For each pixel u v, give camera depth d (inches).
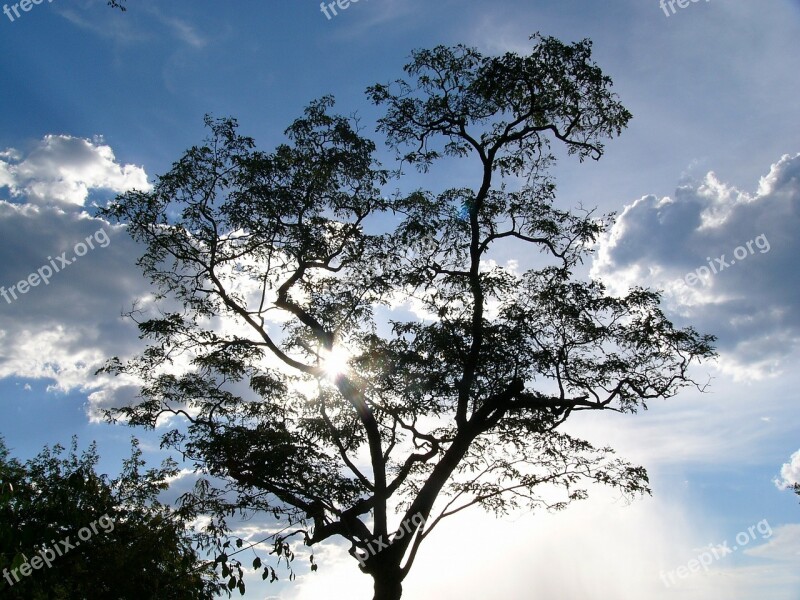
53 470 513.0
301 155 767.1
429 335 745.0
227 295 772.6
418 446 814.5
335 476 701.9
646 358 744.3
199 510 641.0
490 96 751.1
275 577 538.9
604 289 743.7
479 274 792.9
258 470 666.8
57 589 420.8
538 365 756.0
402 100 779.4
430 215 788.0
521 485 802.2
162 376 768.9
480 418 753.0
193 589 523.2
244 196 738.2
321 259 775.1
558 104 749.3
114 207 722.8
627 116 746.8
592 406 754.2
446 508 779.4
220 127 735.1
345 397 778.2
